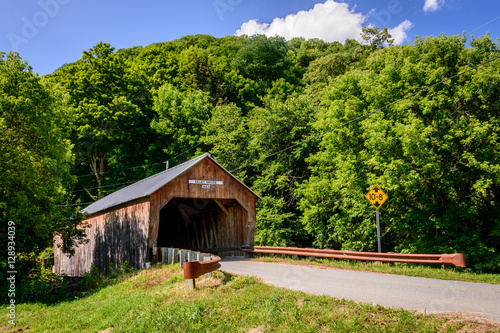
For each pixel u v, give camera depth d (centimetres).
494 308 604
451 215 1702
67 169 2098
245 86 4638
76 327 788
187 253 1173
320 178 2500
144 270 1402
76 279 1994
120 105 3328
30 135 1469
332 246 2355
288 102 2961
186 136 3672
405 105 1739
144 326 664
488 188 1770
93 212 2142
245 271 1148
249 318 618
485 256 1622
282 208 2773
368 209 1973
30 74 1488
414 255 1181
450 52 1800
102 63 3481
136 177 3712
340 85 2342
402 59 1973
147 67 4834
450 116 1761
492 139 1666
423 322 518
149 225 1520
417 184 1764
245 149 3128
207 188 1702
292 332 531
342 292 751
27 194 1434
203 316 661
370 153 1922
